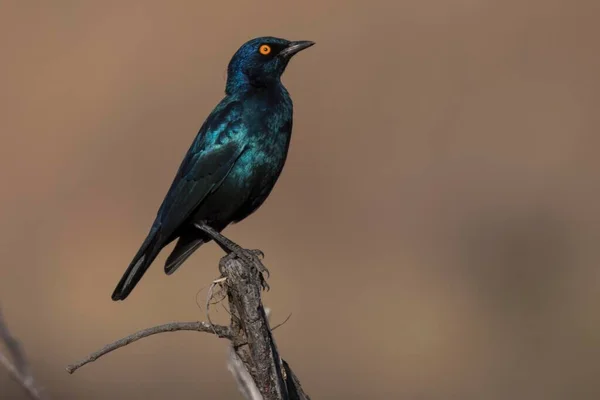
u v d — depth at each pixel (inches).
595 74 923.4
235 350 274.5
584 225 808.3
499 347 668.1
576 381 633.0
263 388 271.6
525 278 754.2
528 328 689.0
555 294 732.0
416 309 707.4
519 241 794.8
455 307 709.3
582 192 832.9
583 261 770.8
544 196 825.5
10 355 236.4
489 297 727.7
